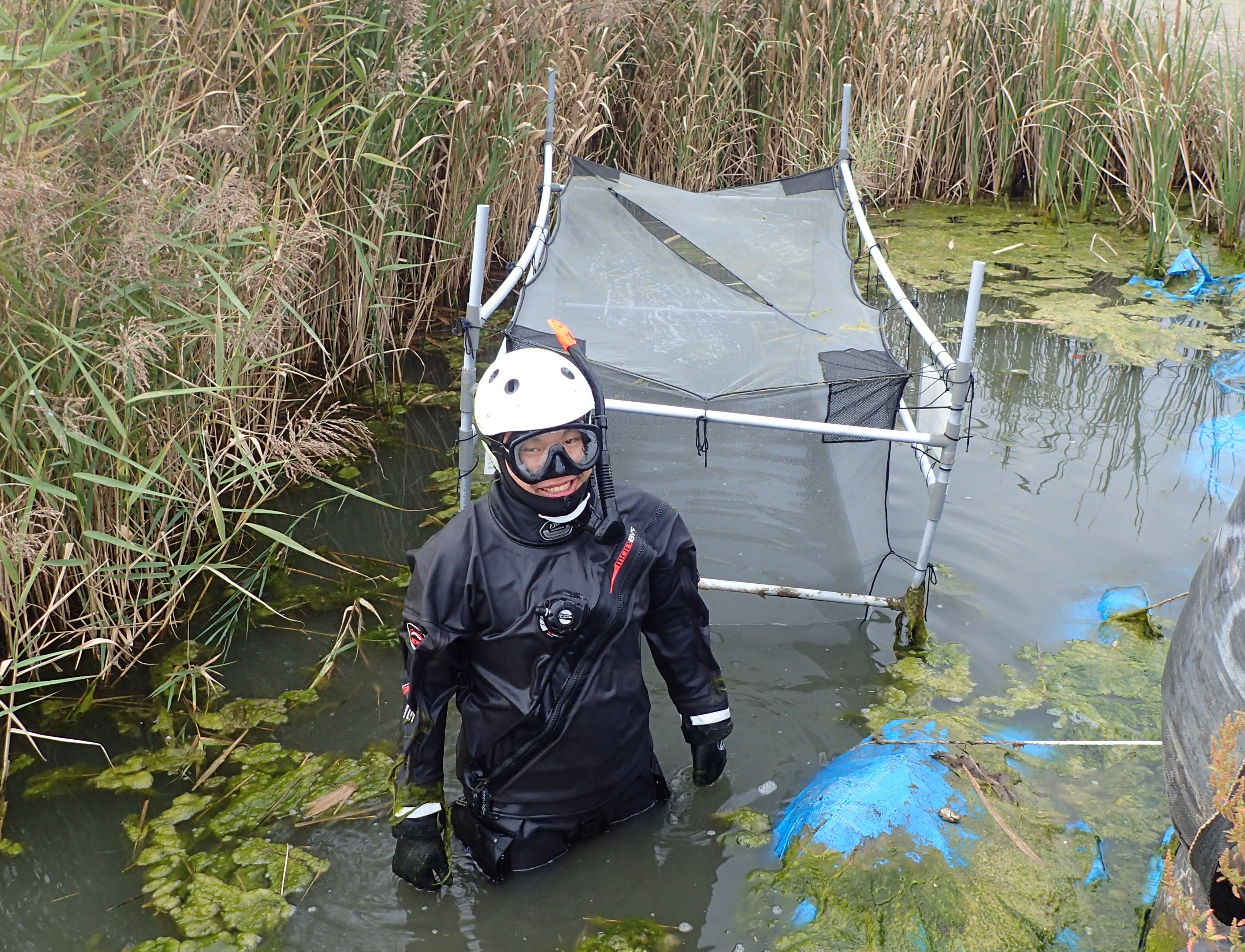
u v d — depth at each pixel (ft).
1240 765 5.23
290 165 14.30
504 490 7.11
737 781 8.79
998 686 9.91
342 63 14.39
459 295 19.19
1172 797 6.03
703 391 10.22
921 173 25.71
